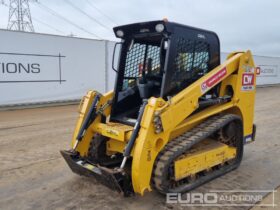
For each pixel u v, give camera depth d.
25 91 10.54
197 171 3.94
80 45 11.84
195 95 3.80
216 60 4.46
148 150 3.33
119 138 3.66
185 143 3.68
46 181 4.22
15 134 6.77
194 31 4.00
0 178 4.31
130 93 4.38
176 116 3.55
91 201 3.65
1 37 9.75
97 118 4.22
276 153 5.65
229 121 4.36
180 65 3.90
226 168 4.52
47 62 10.98
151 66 4.33
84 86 12.19
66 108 10.72
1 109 10.05
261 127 7.86
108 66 12.88
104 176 3.43
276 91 19.16
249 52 4.71
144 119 3.35
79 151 4.13
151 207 3.53
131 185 3.44
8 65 10.02
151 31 3.80
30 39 10.42
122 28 4.01
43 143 6.06
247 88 4.75
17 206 3.53
